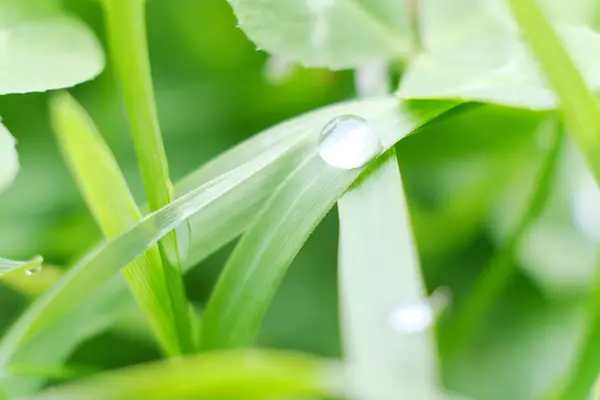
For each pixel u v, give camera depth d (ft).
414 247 0.47
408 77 0.51
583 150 0.46
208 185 0.47
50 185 0.60
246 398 0.44
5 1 0.50
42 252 0.59
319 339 0.58
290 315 0.59
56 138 0.61
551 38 0.46
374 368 0.45
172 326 0.48
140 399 0.43
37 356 0.50
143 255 0.47
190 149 0.62
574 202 0.60
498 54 0.51
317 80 0.62
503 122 0.60
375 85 0.57
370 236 0.47
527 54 0.50
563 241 0.60
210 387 0.44
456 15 0.52
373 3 0.52
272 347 0.58
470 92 0.49
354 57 0.51
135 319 0.56
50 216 0.59
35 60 0.50
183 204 0.47
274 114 0.63
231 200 0.48
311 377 0.44
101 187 0.48
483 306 0.57
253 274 0.48
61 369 0.49
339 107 0.49
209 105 0.63
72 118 0.48
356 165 0.48
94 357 0.56
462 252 0.60
